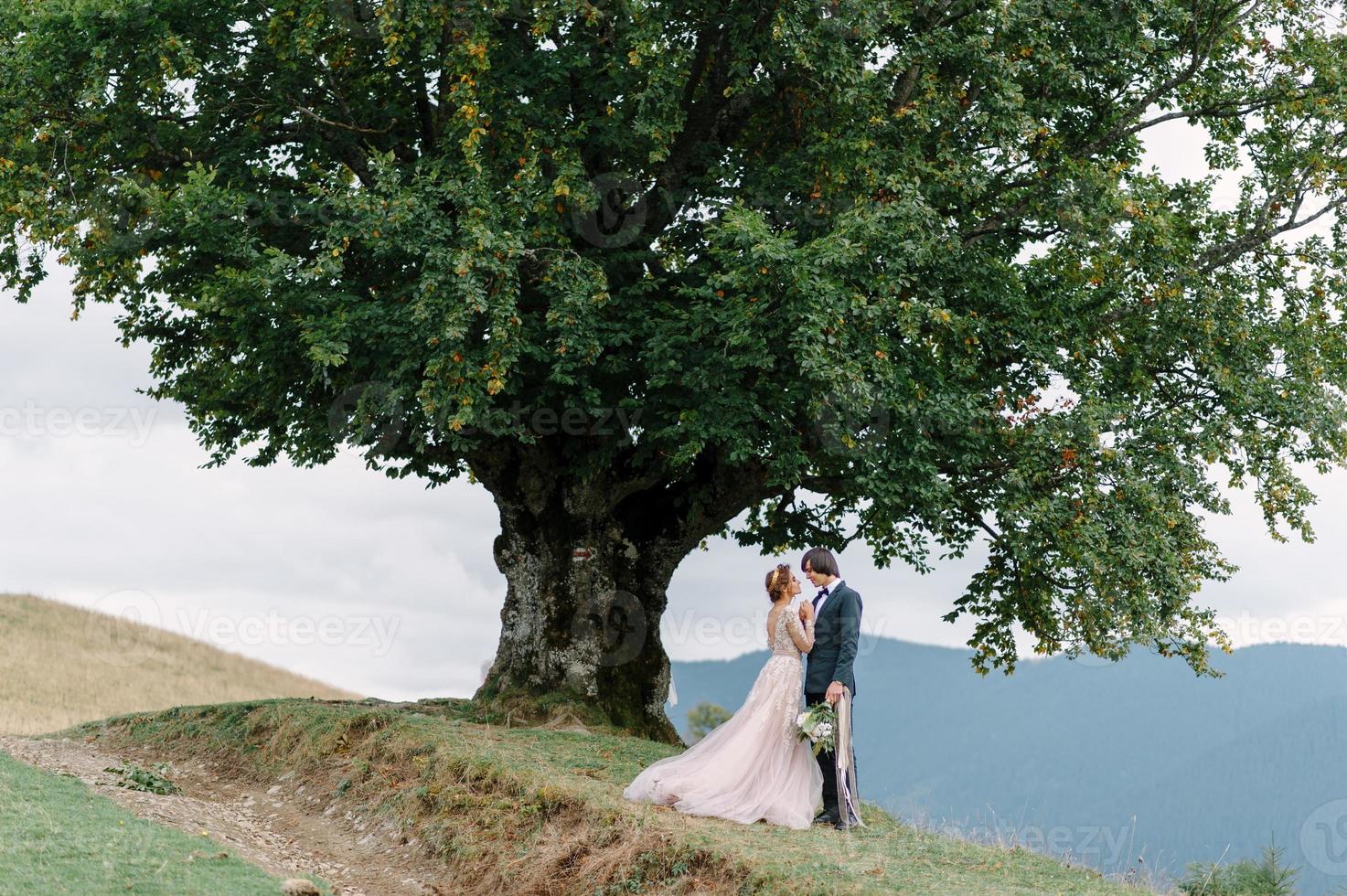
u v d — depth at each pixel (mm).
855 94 14477
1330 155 17812
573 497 16875
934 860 9336
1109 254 16109
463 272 12945
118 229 15172
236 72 15969
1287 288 18688
